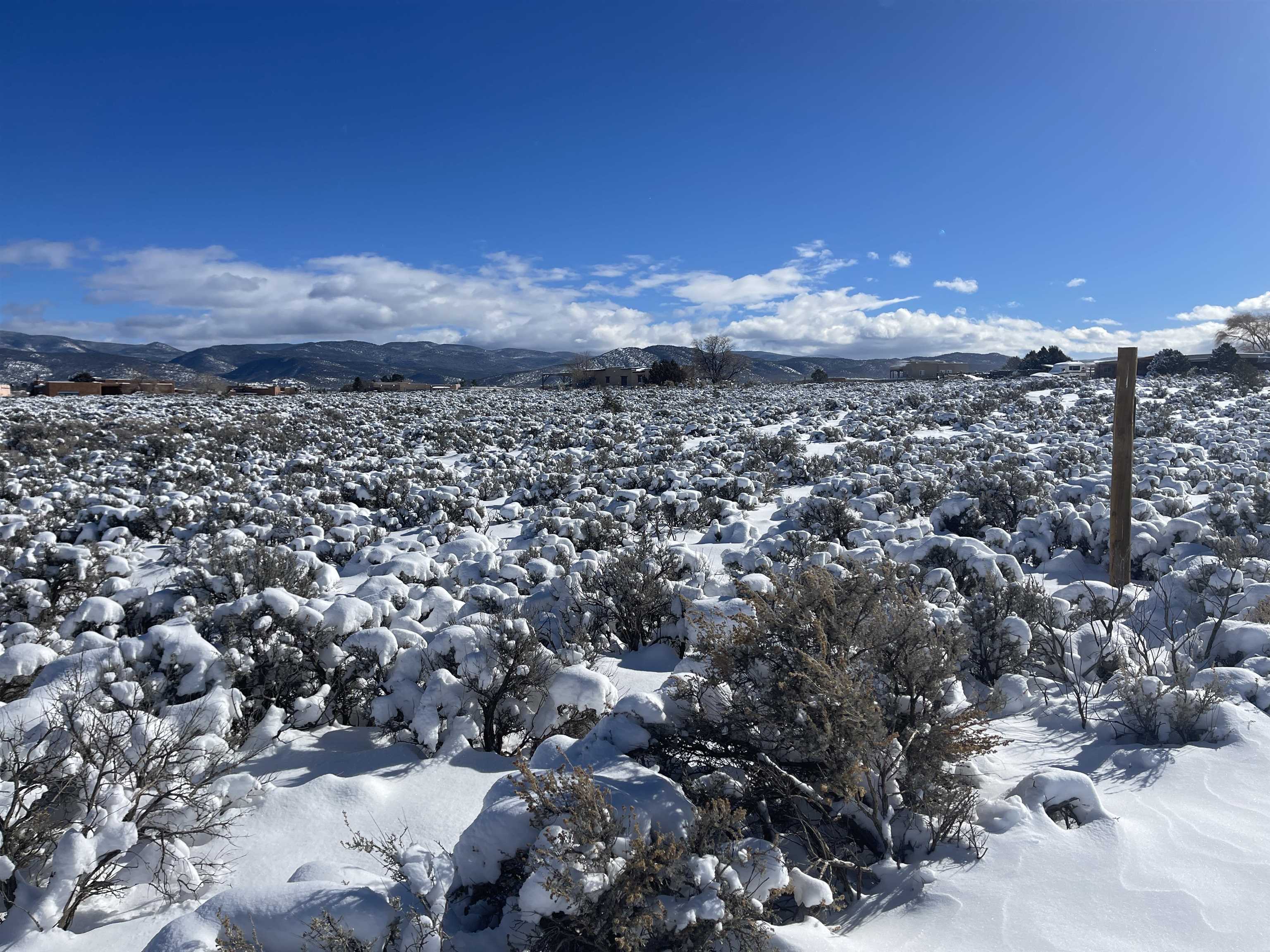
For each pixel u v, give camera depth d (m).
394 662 5.68
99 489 18.05
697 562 9.22
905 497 14.39
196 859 3.96
